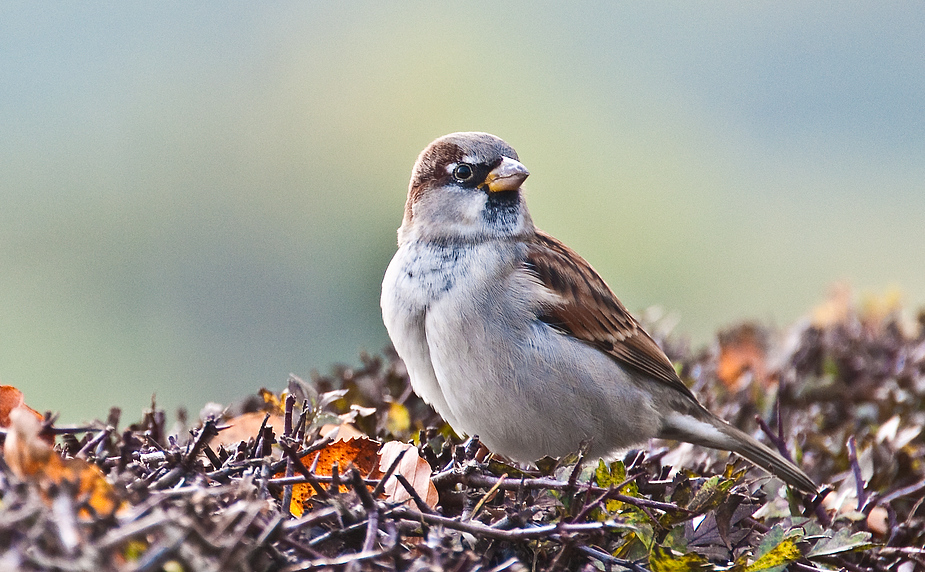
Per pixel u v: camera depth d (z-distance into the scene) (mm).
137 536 2682
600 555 3430
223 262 18000
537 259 5617
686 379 6383
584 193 18234
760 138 22953
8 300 15305
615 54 23984
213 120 19453
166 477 3469
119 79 20922
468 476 3898
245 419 4570
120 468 3488
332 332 17453
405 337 5574
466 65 20875
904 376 6340
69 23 22859
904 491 4816
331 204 18844
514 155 5758
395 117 19906
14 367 14320
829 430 6102
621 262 17250
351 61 20719
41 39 22266
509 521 3494
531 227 5945
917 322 7586
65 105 19891
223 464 3713
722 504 3748
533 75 20891
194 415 13016
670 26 25906
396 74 20406
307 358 16984
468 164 5664
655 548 3465
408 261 5641
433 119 19922
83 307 15977
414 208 5773
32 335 14992
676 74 24203
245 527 2840
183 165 18891
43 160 18703
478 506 3650
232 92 20078
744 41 26094
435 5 22375
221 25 22312
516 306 5383
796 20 26688
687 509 3676
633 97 22203
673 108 22438
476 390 5387
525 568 3414
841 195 20781
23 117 19297
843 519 4289
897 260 18125
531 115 19891
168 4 23250
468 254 5559
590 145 19219
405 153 19500
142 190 18297
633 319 5797
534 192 18047
